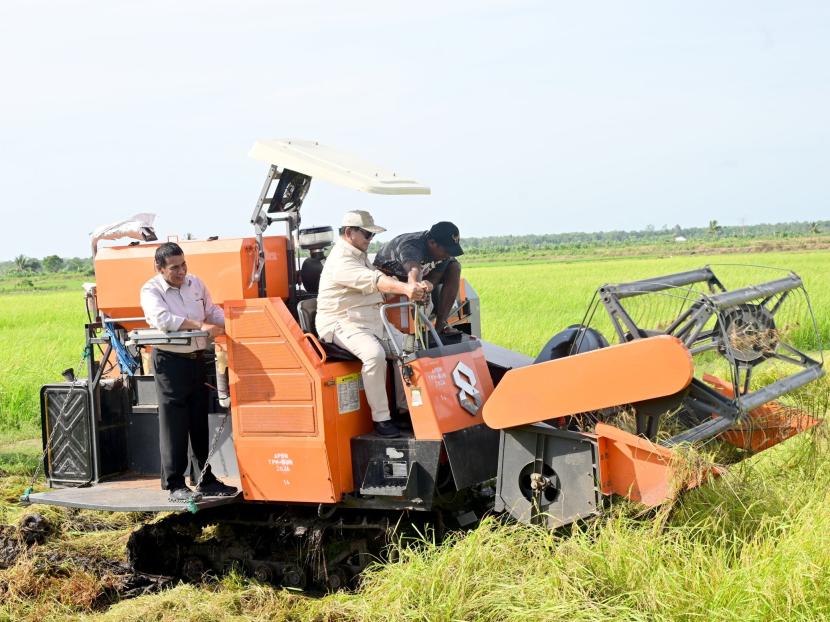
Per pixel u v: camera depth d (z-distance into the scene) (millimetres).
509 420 5133
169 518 6121
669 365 4582
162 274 5500
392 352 5555
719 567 4410
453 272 6781
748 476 5473
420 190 5742
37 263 117750
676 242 106875
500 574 4684
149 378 6234
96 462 6125
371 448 5383
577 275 37594
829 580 4203
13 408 11812
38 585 5723
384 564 5277
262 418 5445
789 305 7863
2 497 7867
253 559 5805
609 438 4820
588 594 4422
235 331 5473
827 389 6117
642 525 4793
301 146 6086
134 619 5098
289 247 6141
